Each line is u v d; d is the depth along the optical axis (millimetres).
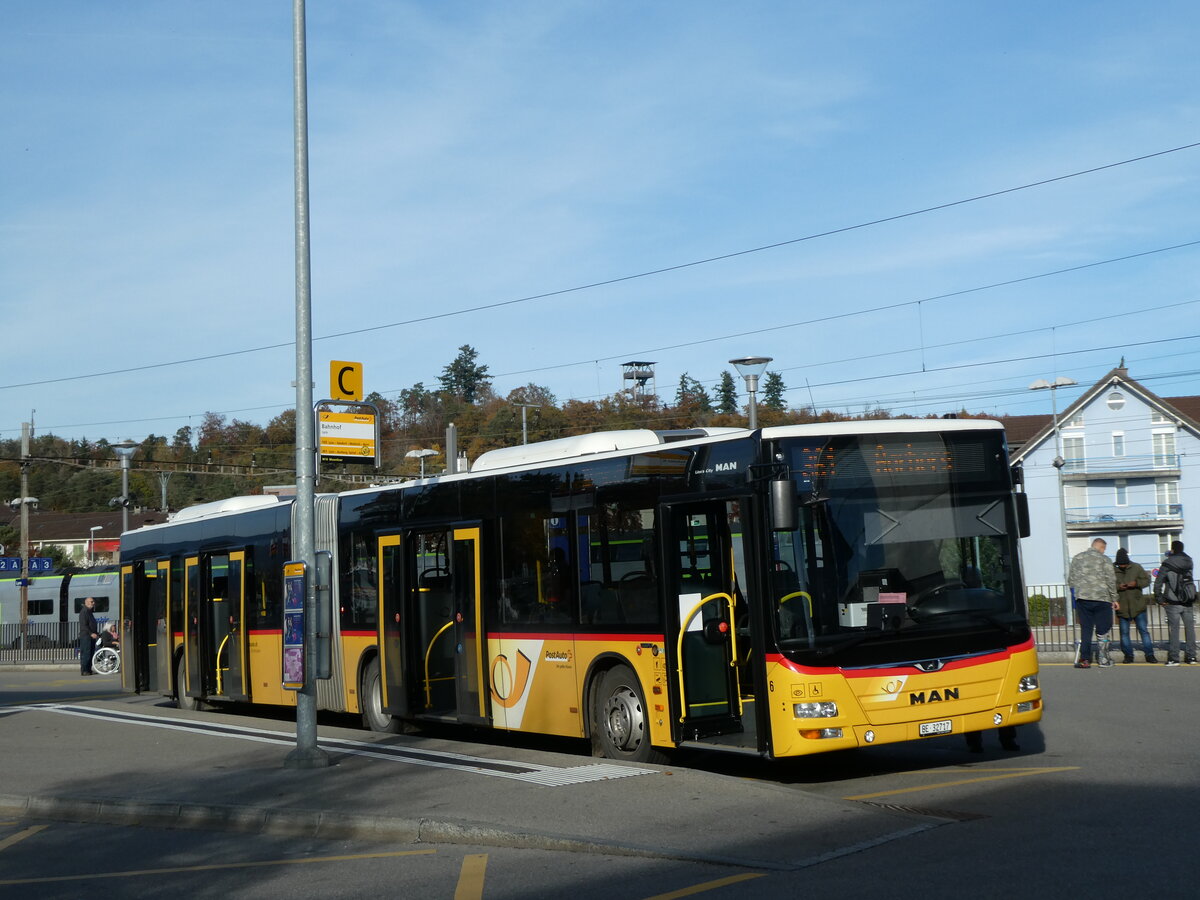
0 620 61969
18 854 10188
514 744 15656
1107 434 64375
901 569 10930
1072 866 7562
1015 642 11273
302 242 13219
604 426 56625
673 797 10016
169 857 9711
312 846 9797
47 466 101188
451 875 8414
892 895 7121
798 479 10820
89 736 16797
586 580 12906
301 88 13312
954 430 11414
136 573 24297
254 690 19578
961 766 11773
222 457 72312
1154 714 14570
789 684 10531
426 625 15633
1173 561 20812
